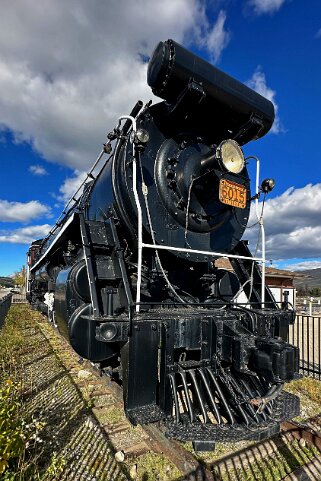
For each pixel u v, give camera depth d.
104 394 5.17
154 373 2.92
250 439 2.72
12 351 8.09
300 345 11.77
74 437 3.96
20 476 3.02
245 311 3.64
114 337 2.79
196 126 4.31
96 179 5.38
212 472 3.31
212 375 3.12
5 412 3.41
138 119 3.93
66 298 3.73
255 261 4.52
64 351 8.14
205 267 4.65
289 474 3.35
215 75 3.77
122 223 4.03
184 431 2.70
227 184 3.77
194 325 3.20
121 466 3.35
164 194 3.99
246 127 4.22
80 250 4.25
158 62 3.55
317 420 4.66
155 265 3.96
